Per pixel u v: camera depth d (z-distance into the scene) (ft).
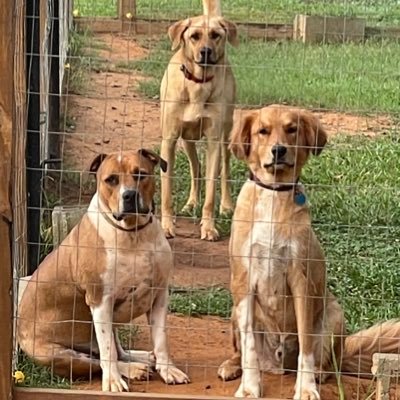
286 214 12.68
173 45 18.72
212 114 18.53
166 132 18.66
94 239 13.03
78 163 20.65
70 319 13.46
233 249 12.87
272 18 33.47
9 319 11.59
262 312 13.03
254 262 12.75
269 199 12.70
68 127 22.71
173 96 18.56
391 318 14.97
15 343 13.02
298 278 12.72
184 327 14.82
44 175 18.01
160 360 13.25
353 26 30.25
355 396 12.89
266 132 12.87
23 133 14.08
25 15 14.21
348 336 13.24
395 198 18.70
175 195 19.95
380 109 23.93
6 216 11.48
